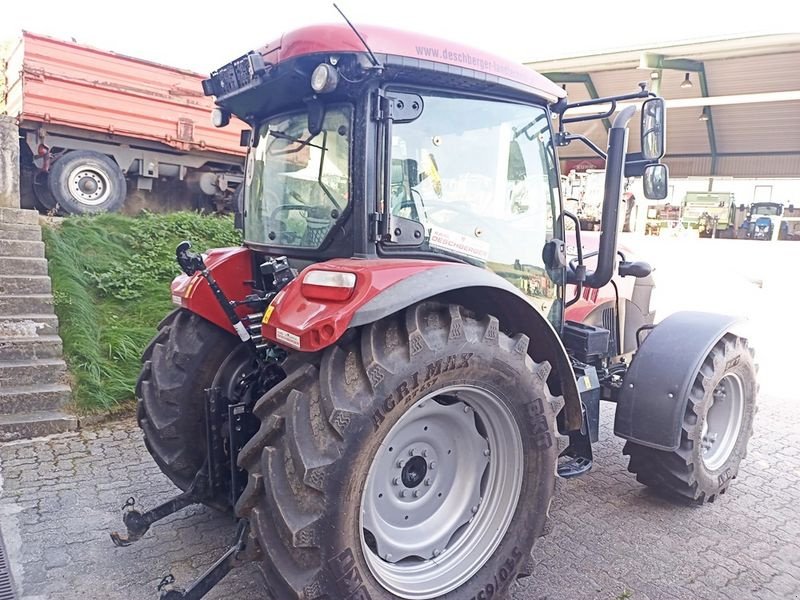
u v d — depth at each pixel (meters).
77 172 8.48
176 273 6.52
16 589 2.58
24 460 3.88
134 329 5.48
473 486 2.48
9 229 5.88
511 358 2.32
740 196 17.61
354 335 2.13
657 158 2.87
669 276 11.84
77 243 6.47
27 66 8.12
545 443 2.45
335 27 2.15
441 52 2.32
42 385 4.62
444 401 2.36
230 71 2.55
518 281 2.94
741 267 12.42
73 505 3.30
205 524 3.16
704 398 3.25
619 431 3.33
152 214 7.88
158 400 3.00
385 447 2.16
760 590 2.68
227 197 10.47
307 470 1.92
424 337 2.10
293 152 2.70
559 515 3.31
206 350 3.00
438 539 2.40
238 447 2.56
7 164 6.61
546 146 2.94
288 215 2.75
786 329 8.90
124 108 9.00
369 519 2.21
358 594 2.04
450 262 2.44
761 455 4.25
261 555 2.07
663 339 3.37
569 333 3.43
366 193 2.27
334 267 2.16
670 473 3.30
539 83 2.74
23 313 5.12
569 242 3.90
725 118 17.22
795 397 5.76
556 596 2.60
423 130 2.46
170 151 9.78
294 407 2.03
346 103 2.35
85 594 2.57
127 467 3.80
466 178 2.63
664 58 13.08
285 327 2.11
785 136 17.08
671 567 2.83
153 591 2.60
